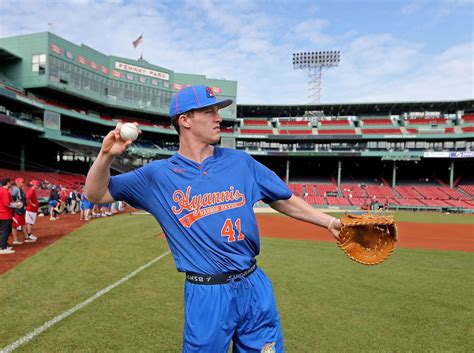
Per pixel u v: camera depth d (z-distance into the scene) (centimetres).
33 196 909
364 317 411
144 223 1377
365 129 4447
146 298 459
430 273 644
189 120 166
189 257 163
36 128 2733
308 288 526
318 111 4706
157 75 4084
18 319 385
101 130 3966
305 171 4691
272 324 171
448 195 3647
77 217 1608
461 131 4103
